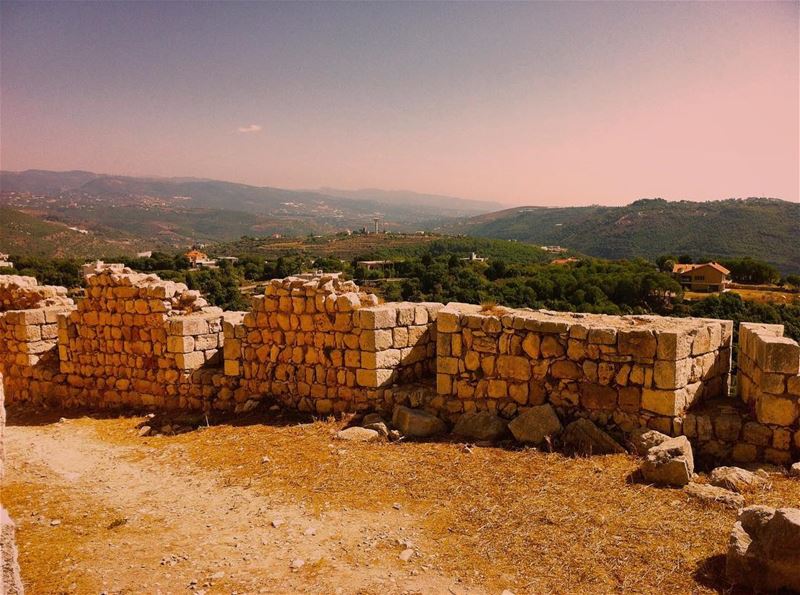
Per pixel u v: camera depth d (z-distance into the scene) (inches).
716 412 342.0
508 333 384.5
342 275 477.4
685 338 336.5
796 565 194.2
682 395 338.0
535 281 1743.4
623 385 347.9
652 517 253.6
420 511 276.5
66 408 575.2
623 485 287.7
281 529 267.9
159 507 304.2
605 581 210.7
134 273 570.3
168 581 227.8
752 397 334.6
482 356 394.3
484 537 247.1
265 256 5659.5
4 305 638.5
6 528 169.6
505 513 266.7
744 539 208.4
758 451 317.1
